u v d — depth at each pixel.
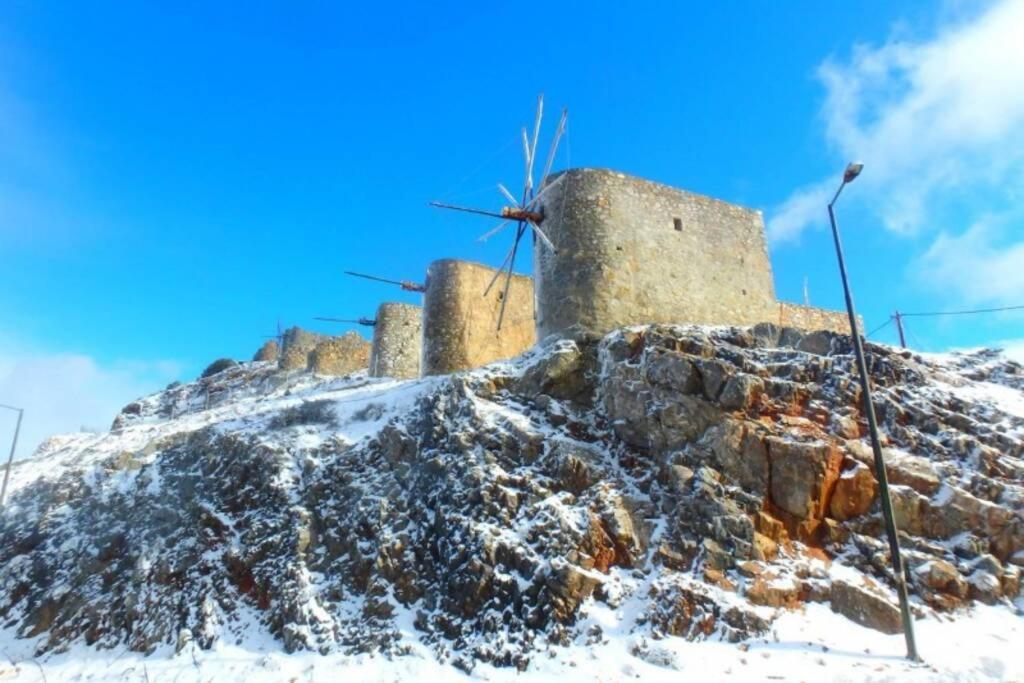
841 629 10.09
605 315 17.70
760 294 20.70
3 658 14.79
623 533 12.08
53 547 18.38
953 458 12.62
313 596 13.31
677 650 9.76
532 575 11.62
